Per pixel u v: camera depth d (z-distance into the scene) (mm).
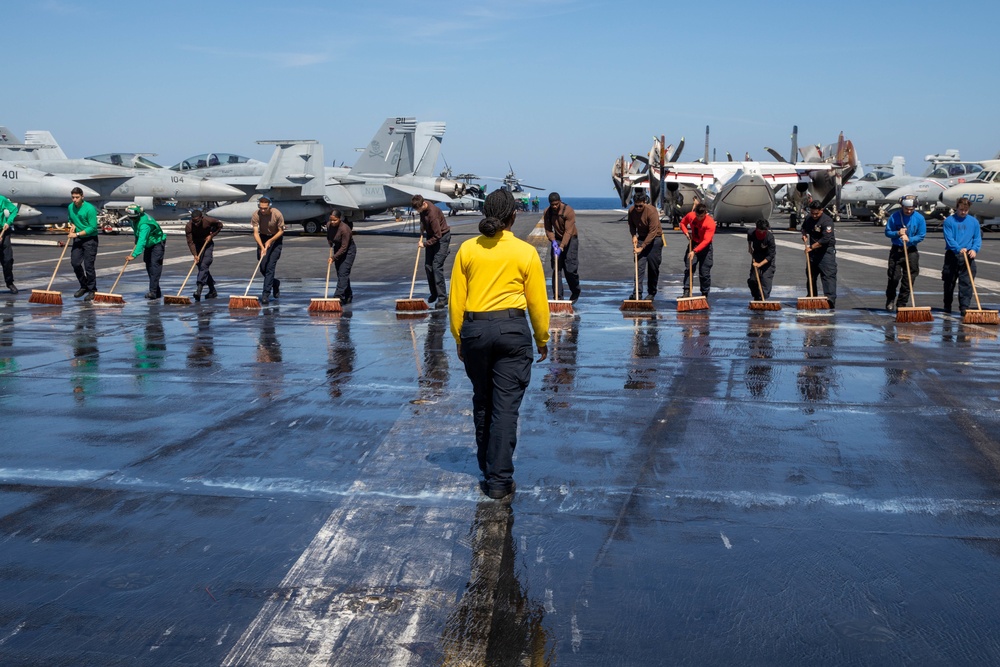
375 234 38312
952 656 3135
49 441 5789
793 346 9695
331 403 6918
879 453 5566
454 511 4551
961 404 6891
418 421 6359
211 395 7203
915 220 12414
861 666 3068
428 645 3209
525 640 3242
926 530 4289
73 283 17266
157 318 12133
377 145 41250
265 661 3098
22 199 33844
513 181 75688
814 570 3836
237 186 38625
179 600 3553
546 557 3979
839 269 19688
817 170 38938
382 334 10664
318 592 3629
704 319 11992
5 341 10070
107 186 37750
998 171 33906
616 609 3480
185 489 4859
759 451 5609
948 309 12641
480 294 4801
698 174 39281
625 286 16656
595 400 7031
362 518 4445
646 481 5027
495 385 4809
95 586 3670
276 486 4918
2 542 4113
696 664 3074
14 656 3115
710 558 3961
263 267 13820
